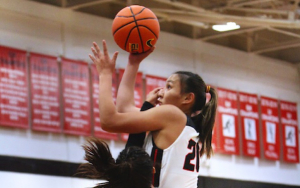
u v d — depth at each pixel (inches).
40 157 516.7
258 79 734.5
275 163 729.0
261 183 703.7
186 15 599.5
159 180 127.5
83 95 558.9
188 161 129.6
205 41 691.4
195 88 138.4
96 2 558.9
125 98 137.3
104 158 122.4
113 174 119.0
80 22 573.0
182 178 128.2
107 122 127.1
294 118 766.5
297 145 759.7
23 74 518.0
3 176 489.4
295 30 683.4
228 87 695.7
